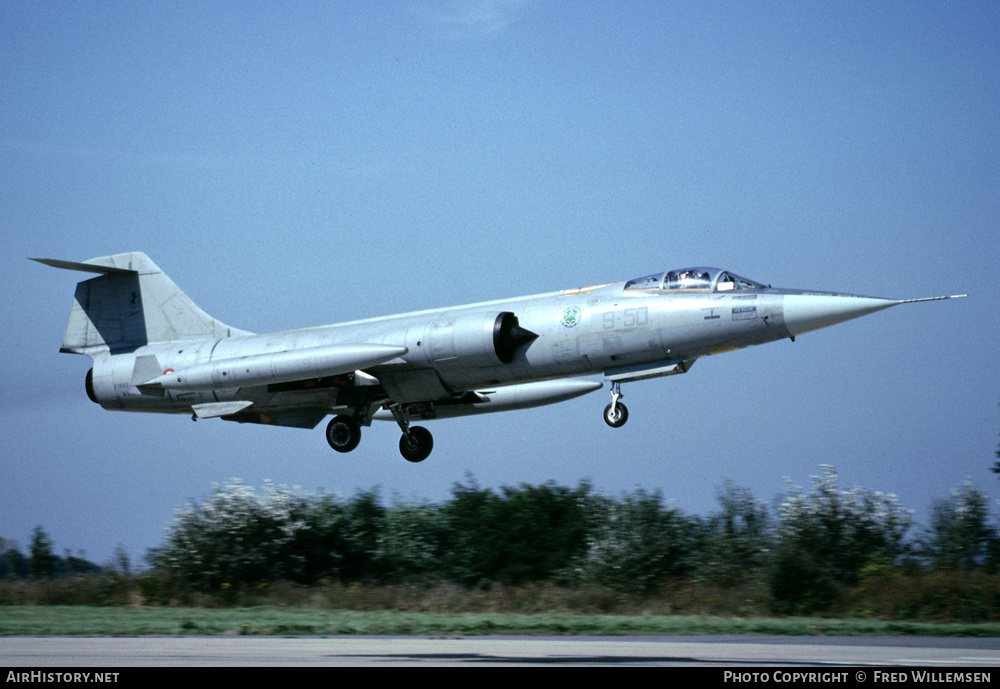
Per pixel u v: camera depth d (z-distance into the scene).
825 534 45.16
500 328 48.81
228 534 48.19
